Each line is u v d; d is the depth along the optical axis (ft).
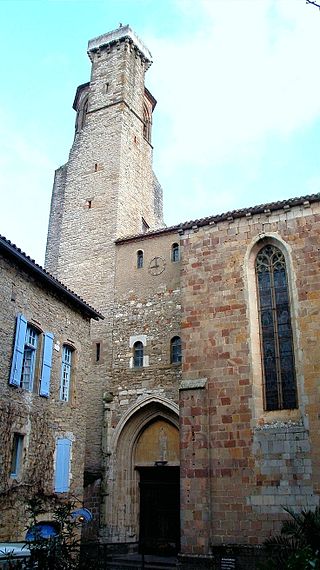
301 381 52.80
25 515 53.47
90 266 94.73
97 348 86.12
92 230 98.48
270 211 60.39
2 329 54.08
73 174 107.55
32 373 60.18
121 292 88.22
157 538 74.69
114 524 74.13
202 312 60.44
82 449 67.67
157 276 85.87
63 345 67.10
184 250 64.28
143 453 78.74
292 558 31.14
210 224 63.36
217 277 61.11
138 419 79.10
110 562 65.98
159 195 126.11
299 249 57.52
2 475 51.34
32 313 60.23
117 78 113.60
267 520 49.88
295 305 55.57
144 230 108.58
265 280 59.62
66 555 36.70
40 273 60.13
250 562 48.83
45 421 60.34
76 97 128.06
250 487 51.57
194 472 53.88
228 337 58.08
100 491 75.87
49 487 58.95
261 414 54.24
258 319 58.34
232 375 56.44
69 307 69.36
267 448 52.16
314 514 40.60
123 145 106.32
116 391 81.30
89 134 110.22
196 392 56.70
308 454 50.31
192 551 51.21
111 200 99.96
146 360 80.79
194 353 59.16
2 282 54.90
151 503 77.15
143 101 120.88
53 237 112.27
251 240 60.64
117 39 117.08
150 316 83.46
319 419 50.88
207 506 52.13
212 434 55.01
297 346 54.19
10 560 35.12
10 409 53.98
